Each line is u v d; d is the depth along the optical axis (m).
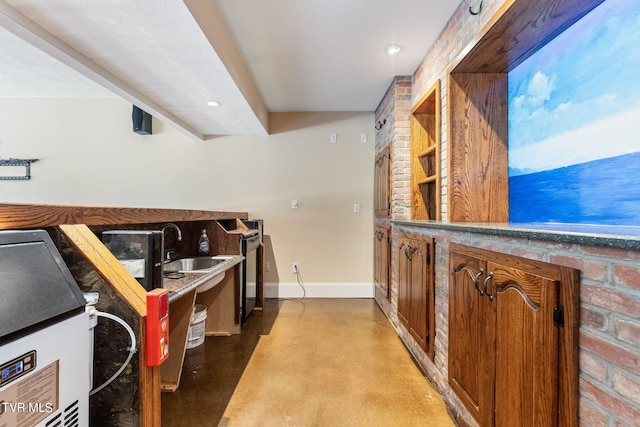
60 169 3.93
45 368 0.67
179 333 1.93
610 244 0.73
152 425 1.07
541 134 1.70
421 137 2.94
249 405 1.76
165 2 1.48
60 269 0.80
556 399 0.91
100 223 1.20
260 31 2.21
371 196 4.04
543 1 1.33
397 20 2.09
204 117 3.28
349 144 4.04
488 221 2.03
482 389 1.33
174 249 2.53
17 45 2.56
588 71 1.38
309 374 2.10
